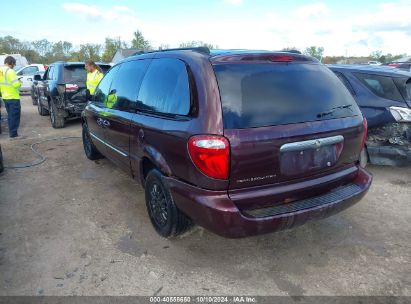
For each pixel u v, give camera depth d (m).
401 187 4.82
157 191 3.46
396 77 4.98
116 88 4.47
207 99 2.65
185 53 3.16
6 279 2.93
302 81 3.00
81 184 5.07
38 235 3.63
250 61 2.88
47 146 7.39
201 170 2.65
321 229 3.71
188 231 3.63
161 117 3.18
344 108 3.16
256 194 2.69
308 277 2.94
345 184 3.27
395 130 4.88
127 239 3.53
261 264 3.12
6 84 7.95
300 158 2.81
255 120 2.65
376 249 3.33
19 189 4.90
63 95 9.07
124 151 4.05
